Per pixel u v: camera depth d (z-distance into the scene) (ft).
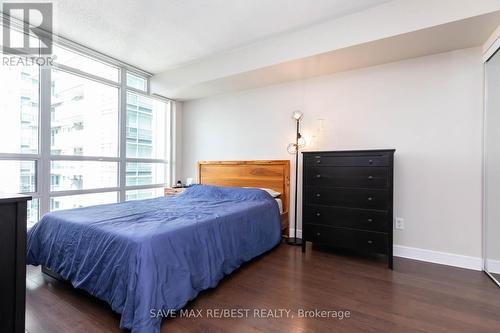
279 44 9.41
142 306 4.53
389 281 7.06
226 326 5.06
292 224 11.40
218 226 6.85
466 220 8.04
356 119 9.88
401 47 8.02
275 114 11.91
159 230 5.46
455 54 8.20
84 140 10.93
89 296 6.08
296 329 4.98
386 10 7.41
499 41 6.70
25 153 9.09
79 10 7.85
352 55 8.65
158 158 14.47
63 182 10.21
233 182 12.95
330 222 8.98
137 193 13.25
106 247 5.30
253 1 7.37
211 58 11.27
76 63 10.51
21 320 3.16
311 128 10.90
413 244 8.80
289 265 8.22
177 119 14.96
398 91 9.08
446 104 8.32
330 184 8.98
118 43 9.96
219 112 13.75
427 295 6.29
